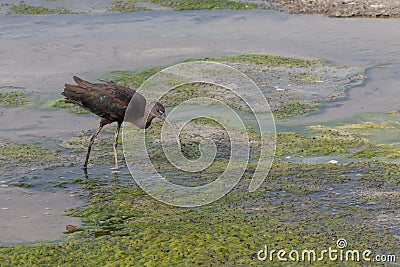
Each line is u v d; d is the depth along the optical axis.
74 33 19.11
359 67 16.62
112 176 11.03
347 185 10.59
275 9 21.52
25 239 8.98
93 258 8.46
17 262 8.40
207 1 22.00
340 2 21.70
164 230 9.13
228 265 8.25
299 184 10.64
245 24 20.11
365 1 21.64
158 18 20.61
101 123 11.34
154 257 8.44
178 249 8.60
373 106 14.24
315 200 10.08
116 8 21.48
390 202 9.99
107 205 9.95
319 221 9.41
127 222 9.42
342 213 9.64
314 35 19.08
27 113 13.87
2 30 19.28
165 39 18.70
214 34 19.16
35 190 10.46
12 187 10.53
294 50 17.88
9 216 9.62
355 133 12.87
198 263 8.28
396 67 16.56
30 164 11.40
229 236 8.96
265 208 9.82
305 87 15.34
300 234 9.02
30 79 15.75
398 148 12.17
